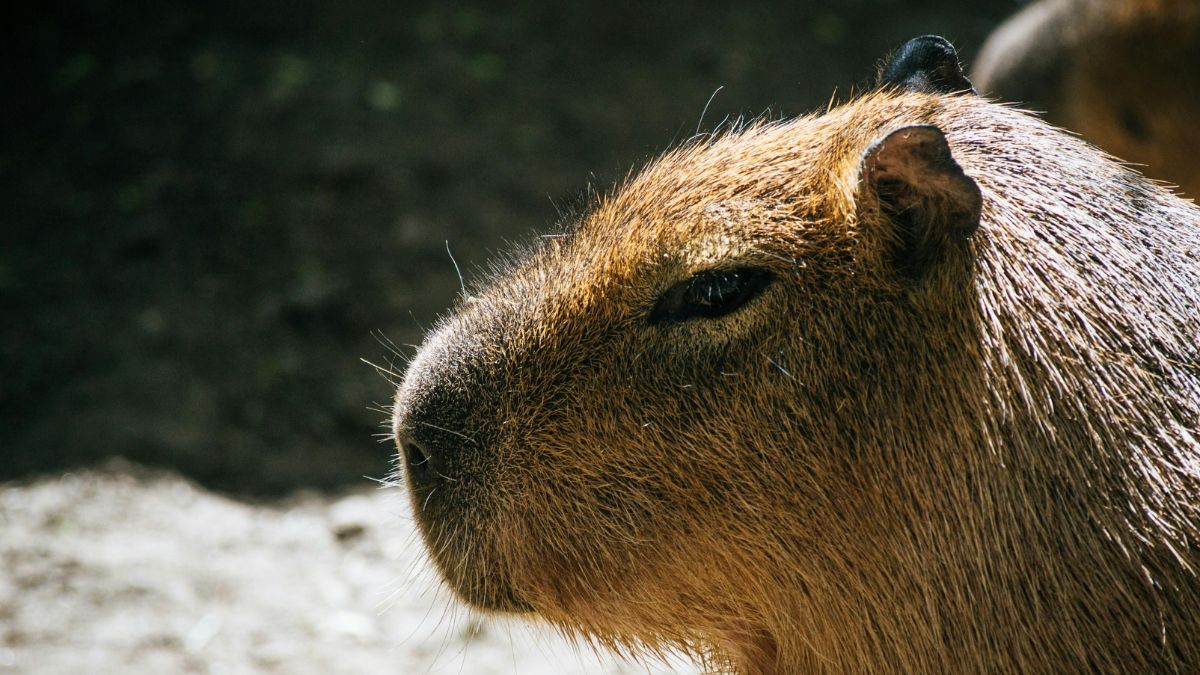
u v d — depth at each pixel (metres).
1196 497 4.69
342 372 12.31
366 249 13.64
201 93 15.78
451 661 9.04
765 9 18.45
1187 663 4.68
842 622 5.22
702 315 5.09
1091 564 4.71
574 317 5.28
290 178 14.49
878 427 4.95
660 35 17.72
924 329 4.89
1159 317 4.89
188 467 11.06
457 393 5.42
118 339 12.43
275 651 9.08
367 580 9.85
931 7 18.55
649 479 5.21
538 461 5.32
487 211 14.19
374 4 17.72
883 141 4.66
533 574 5.46
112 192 14.36
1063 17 12.35
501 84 16.41
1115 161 5.63
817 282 4.98
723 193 5.21
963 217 4.71
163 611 9.38
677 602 5.46
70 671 8.70
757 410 5.04
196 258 13.54
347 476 11.26
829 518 5.09
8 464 10.82
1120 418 4.74
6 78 16.09
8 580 9.49
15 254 13.52
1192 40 11.29
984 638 4.91
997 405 4.82
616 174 6.17
